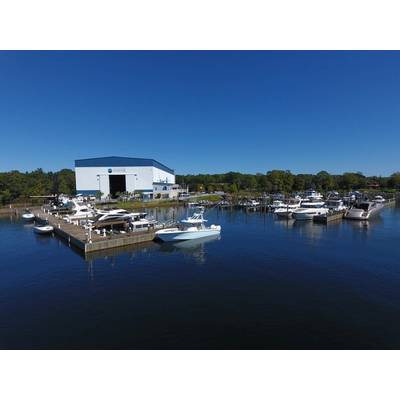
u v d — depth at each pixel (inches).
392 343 466.6
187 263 944.9
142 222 1430.9
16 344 471.5
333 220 1899.6
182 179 6240.2
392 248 1128.2
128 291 696.4
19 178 3398.1
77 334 501.0
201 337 488.4
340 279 761.6
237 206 2906.0
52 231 1523.1
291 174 4714.6
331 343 467.2
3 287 730.2
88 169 3336.6
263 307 597.6
